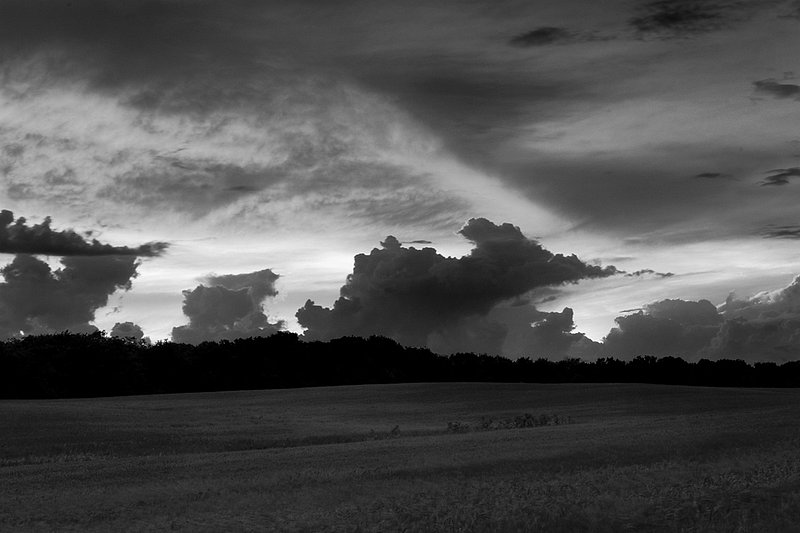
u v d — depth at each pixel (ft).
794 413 155.63
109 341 426.92
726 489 66.03
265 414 230.27
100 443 147.02
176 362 436.76
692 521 57.16
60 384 388.16
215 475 89.71
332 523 59.11
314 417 222.07
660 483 70.69
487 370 546.26
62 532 58.39
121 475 93.97
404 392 313.53
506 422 182.09
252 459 107.76
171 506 67.92
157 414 223.10
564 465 88.22
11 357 372.79
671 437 111.04
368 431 172.86
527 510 59.98
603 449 100.58
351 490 73.20
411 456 102.32
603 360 559.79
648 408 232.73
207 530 57.72
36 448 140.15
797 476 70.38
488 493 68.28
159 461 112.16
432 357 541.75
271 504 67.15
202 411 239.30
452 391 313.94
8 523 62.64
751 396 266.16
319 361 491.72
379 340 528.63
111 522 62.08
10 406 240.53
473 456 98.73
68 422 190.39
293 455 111.24
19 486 85.56
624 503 61.72
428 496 68.54
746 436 107.76
